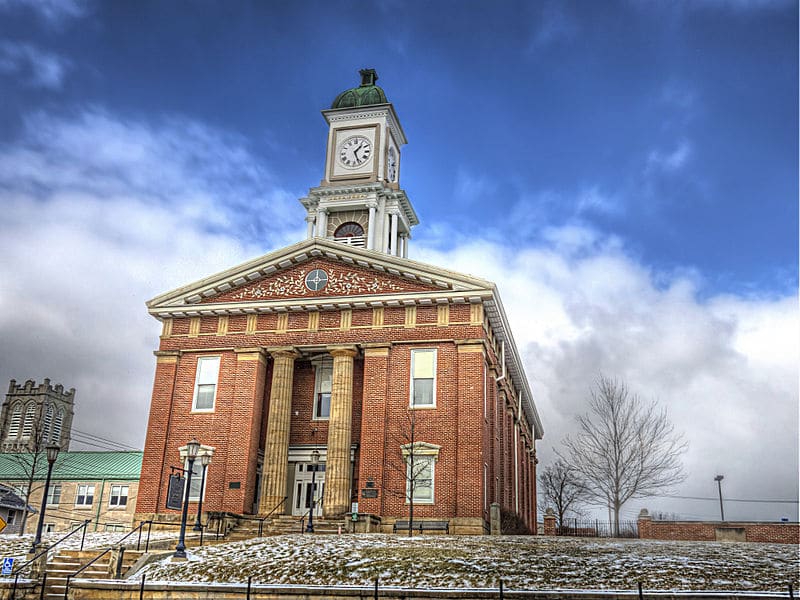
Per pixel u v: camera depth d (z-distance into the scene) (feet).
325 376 135.33
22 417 303.48
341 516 119.85
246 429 128.06
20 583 74.95
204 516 124.26
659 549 82.02
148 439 131.44
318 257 135.33
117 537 107.34
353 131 190.70
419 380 125.08
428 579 69.36
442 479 118.73
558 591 62.34
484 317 129.39
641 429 164.45
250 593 67.05
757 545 88.02
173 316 138.10
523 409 200.34
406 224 194.59
